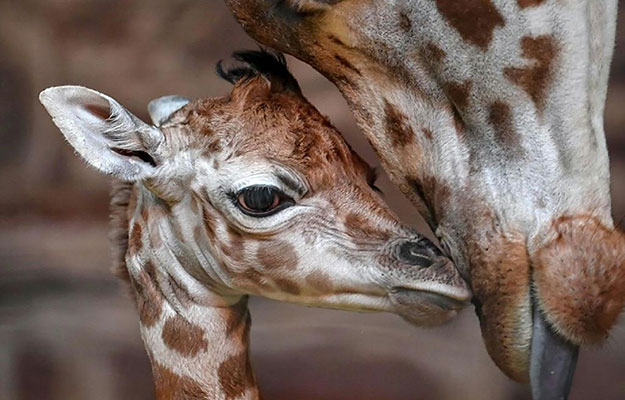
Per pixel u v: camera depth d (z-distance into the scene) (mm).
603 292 4133
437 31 4160
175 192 4336
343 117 6785
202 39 7441
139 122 4320
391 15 4188
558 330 4145
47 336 6070
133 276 4406
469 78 4164
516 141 4160
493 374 5660
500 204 4172
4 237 6922
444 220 4215
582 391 5629
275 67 4348
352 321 5965
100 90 7422
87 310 6262
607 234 4145
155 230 4379
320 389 5582
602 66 4168
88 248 6801
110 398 5789
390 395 5566
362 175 4316
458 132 4191
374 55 4215
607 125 6566
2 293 6391
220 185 4301
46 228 7070
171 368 4387
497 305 4180
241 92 4332
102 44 7469
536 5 4125
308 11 4207
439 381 5598
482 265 4180
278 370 5660
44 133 7398
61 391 5859
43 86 7457
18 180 7301
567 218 4148
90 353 5945
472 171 4188
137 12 7461
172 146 4328
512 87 4148
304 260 4293
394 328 5902
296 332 5883
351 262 4281
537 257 4148
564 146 4148
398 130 4230
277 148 4289
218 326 4379
